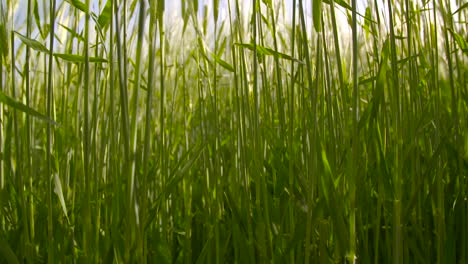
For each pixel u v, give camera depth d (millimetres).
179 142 1460
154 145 1594
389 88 1062
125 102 909
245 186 1040
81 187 1097
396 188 974
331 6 942
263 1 1100
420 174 1137
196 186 1301
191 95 1417
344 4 1004
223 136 1420
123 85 908
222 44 1213
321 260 981
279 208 1138
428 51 1185
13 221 1147
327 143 1152
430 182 1106
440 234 1024
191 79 1419
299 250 1008
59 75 1403
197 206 1224
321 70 1055
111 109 975
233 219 1059
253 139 1038
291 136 1011
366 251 1016
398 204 970
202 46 1102
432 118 1181
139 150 1037
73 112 1242
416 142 1074
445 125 1202
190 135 1463
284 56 1011
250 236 1032
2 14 1056
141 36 909
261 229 1010
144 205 932
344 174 1026
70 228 1018
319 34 963
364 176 1078
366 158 1052
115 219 991
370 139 1002
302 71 1046
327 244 1048
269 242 1017
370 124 991
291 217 1035
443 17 1139
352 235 948
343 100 953
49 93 898
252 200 1255
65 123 1167
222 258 1066
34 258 1032
